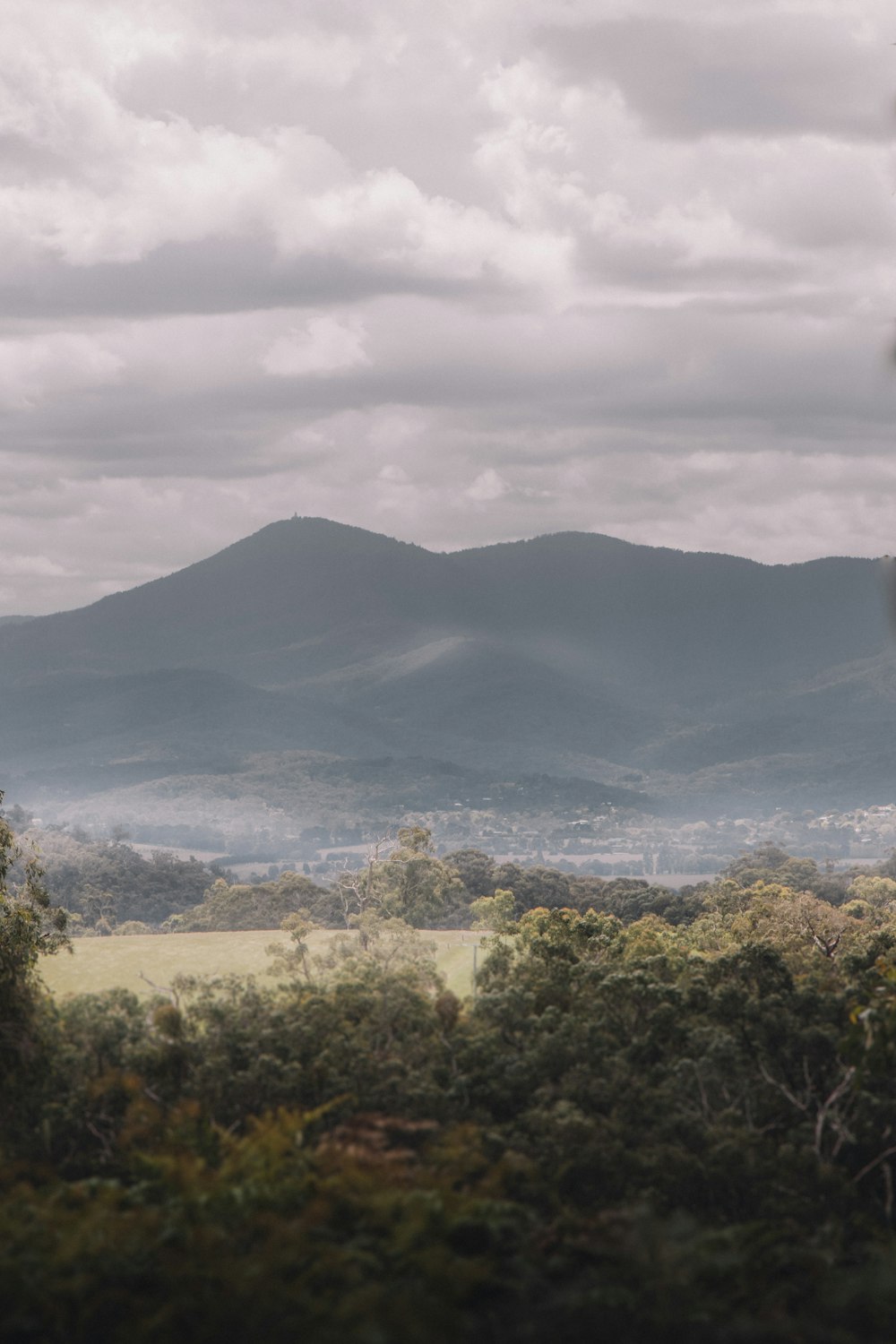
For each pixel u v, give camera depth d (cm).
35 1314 1636
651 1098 3991
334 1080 3956
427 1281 1680
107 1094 3844
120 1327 1584
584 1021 4675
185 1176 2095
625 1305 1611
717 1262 1795
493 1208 2014
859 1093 3475
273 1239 1716
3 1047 4122
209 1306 1587
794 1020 4419
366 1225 1916
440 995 5162
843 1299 1623
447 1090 4109
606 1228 2055
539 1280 1722
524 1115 3794
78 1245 1709
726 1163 3378
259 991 5422
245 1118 3894
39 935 5512
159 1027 4328
